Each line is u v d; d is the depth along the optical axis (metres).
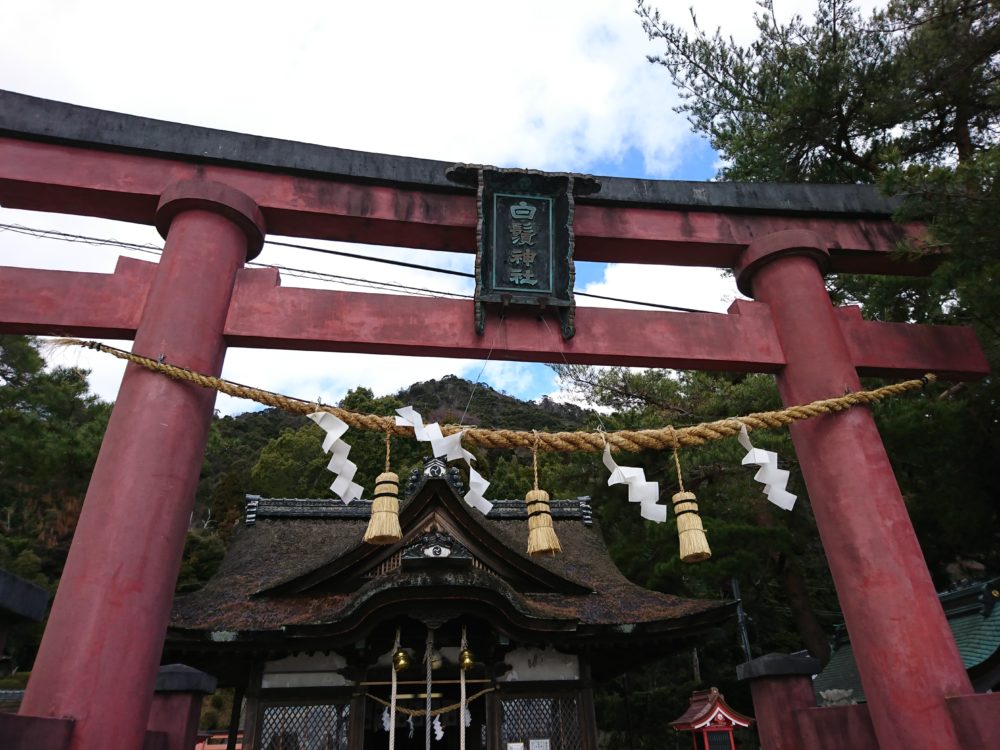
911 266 7.77
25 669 20.75
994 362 8.23
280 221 6.63
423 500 10.03
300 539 12.10
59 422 13.96
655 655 10.16
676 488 16.50
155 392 5.17
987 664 8.27
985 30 8.08
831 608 20.56
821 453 6.18
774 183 7.73
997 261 6.11
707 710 11.08
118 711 4.25
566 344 6.40
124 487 4.82
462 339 6.25
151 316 5.50
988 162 5.65
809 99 10.14
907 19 9.13
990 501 9.09
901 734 5.15
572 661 9.46
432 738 11.98
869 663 5.49
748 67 11.59
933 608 5.46
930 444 9.25
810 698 7.27
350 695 8.68
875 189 7.86
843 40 10.09
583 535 13.23
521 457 38.75
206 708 26.66
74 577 4.55
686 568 14.77
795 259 7.05
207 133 6.61
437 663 8.74
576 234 7.05
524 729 8.92
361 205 6.71
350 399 44.62
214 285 5.82
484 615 8.55
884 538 5.67
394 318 6.20
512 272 6.48
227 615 8.92
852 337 6.98
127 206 6.33
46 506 20.97
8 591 3.33
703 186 7.56
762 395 14.11
